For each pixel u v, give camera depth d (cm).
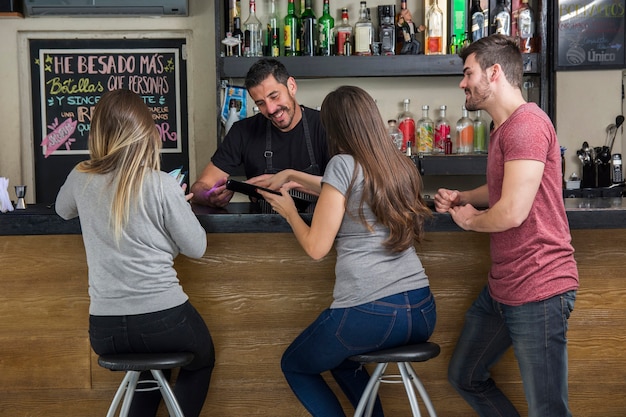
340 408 215
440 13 396
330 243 198
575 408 250
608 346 248
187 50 438
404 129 411
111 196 194
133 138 195
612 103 414
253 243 243
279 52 411
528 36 400
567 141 417
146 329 196
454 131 421
